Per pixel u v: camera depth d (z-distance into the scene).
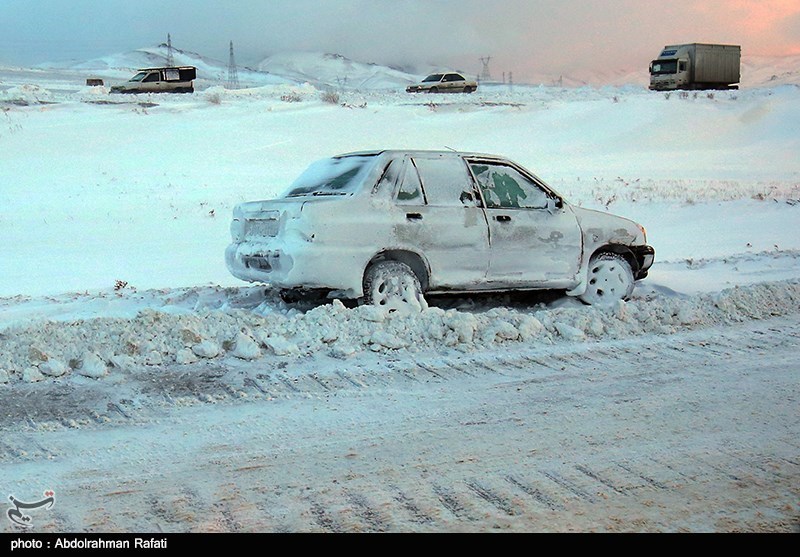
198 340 7.35
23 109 37.16
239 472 4.95
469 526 4.28
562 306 9.91
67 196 22.83
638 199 22.80
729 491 4.74
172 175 26.80
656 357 7.60
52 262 15.77
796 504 4.58
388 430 5.66
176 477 4.87
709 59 57.47
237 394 6.34
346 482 4.80
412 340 7.76
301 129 36.31
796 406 6.25
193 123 36.25
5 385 6.48
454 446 5.38
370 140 35.28
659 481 4.86
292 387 6.53
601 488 4.76
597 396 6.45
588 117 42.09
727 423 5.87
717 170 30.05
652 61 58.00
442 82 57.22
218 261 15.98
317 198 8.64
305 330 7.74
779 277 12.12
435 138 36.75
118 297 10.66
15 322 8.09
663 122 40.62
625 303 8.73
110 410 5.99
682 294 10.77
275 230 8.63
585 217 9.91
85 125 34.00
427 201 8.98
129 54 173.00
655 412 6.08
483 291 9.33
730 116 42.34
